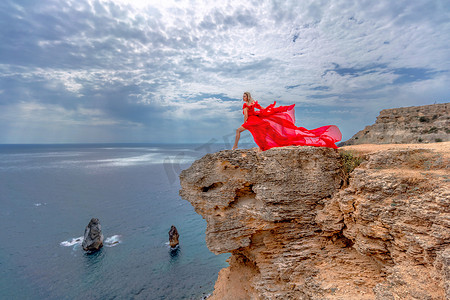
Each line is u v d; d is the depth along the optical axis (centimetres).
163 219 6084
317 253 1084
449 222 702
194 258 4141
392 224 841
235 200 1230
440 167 873
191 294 3222
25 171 15525
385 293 755
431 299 651
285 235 1152
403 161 947
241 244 1192
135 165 18538
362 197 949
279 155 1128
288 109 1280
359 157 1140
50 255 4231
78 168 17038
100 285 3400
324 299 891
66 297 3155
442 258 662
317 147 1148
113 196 8556
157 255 4238
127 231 5300
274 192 1114
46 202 7812
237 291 1383
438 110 1961
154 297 3164
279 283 1128
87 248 4319
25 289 3309
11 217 6294
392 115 2125
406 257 805
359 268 980
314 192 1123
